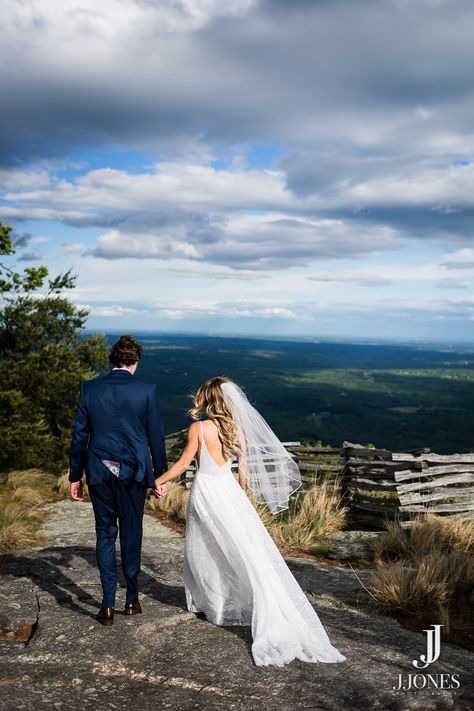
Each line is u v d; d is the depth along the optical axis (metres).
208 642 3.59
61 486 9.48
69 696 2.94
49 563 5.28
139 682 3.13
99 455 3.78
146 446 3.88
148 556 5.55
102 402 3.82
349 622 4.08
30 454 12.73
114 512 3.87
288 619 3.54
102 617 3.77
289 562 5.73
